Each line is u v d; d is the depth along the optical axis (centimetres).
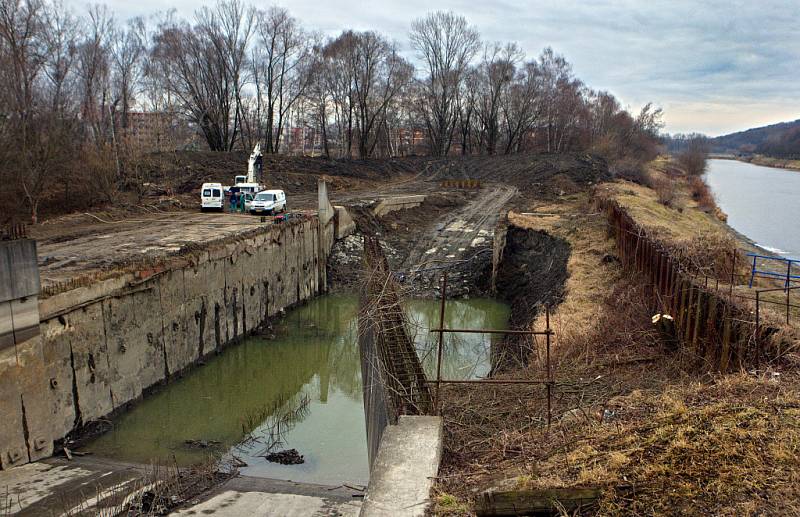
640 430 938
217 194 4459
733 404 959
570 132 10194
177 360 2539
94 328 2039
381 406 1259
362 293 2598
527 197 6128
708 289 1686
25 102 3625
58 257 2636
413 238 4641
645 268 2311
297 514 1374
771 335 1313
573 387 1420
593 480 805
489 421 1232
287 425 2119
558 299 2648
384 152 9862
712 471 776
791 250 4488
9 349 1678
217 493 1515
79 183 4325
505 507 800
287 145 11112
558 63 9575
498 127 9806
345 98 8162
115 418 2148
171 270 2464
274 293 3459
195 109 6675
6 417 1677
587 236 3588
